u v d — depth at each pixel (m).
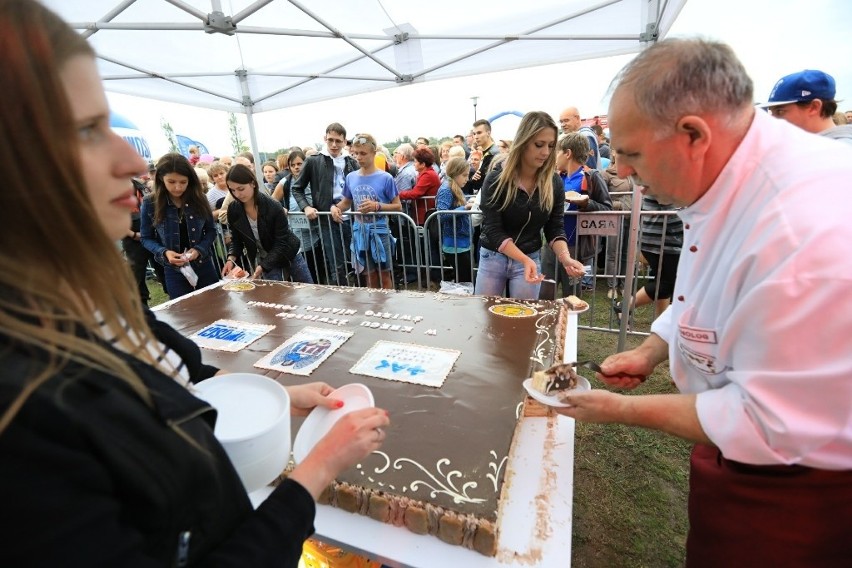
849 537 0.82
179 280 3.46
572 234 3.48
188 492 0.47
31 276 0.41
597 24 3.64
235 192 3.22
